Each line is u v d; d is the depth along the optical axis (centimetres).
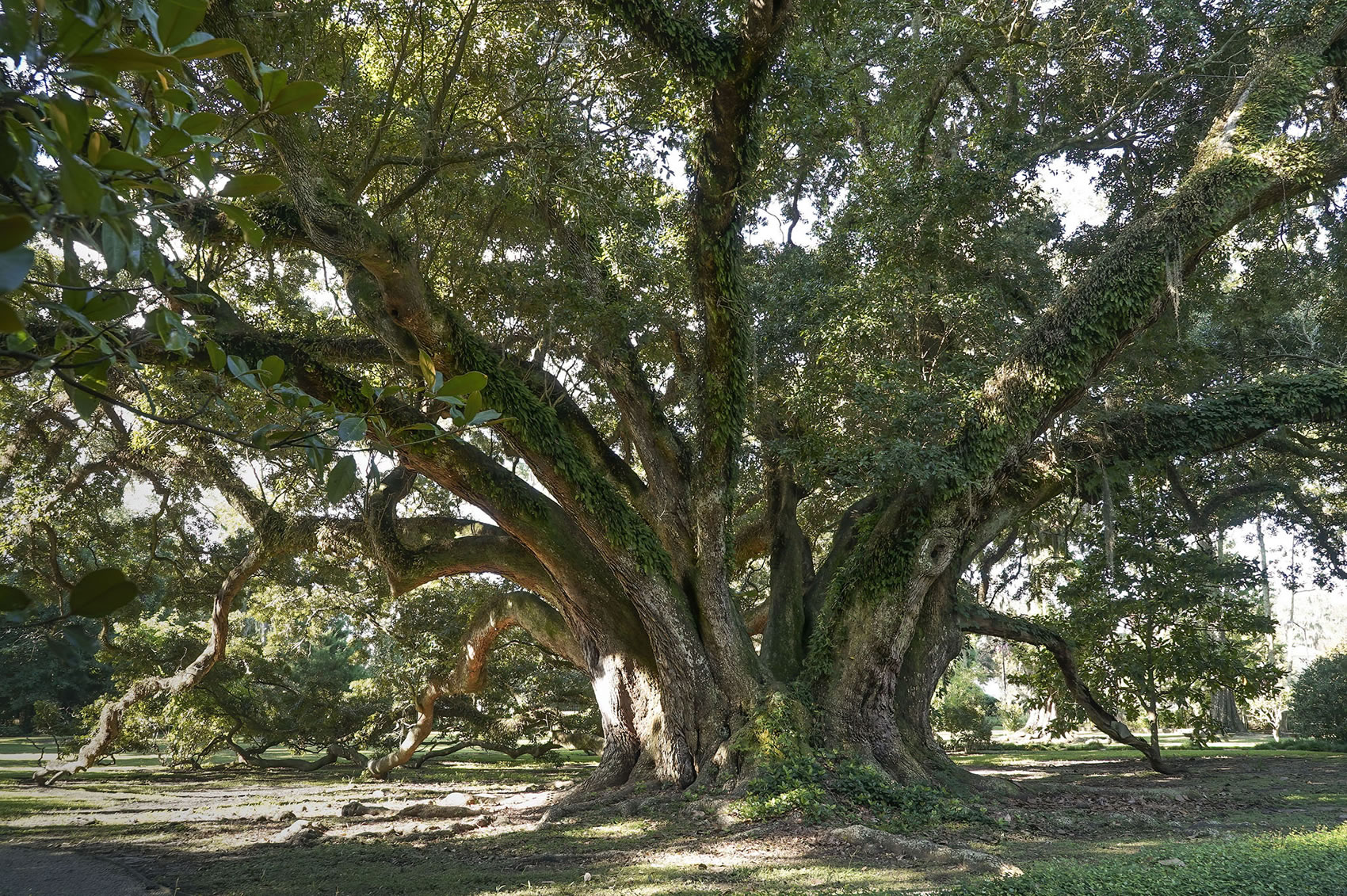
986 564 2830
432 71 1374
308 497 1938
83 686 3697
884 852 1063
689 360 1662
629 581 1569
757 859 1054
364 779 2469
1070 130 1977
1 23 172
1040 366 1595
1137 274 1595
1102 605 2130
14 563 2292
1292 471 2647
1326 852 820
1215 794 1598
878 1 1597
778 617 1788
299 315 1806
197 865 1086
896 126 1878
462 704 2762
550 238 1588
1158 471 1928
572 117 1272
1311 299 2317
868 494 1875
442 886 930
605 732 1706
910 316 1789
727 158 1311
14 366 255
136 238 232
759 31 1182
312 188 1095
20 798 1889
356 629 2614
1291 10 1697
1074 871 797
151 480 2225
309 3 1182
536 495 1664
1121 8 1606
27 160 180
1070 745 3812
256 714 2905
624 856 1102
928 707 1697
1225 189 1600
